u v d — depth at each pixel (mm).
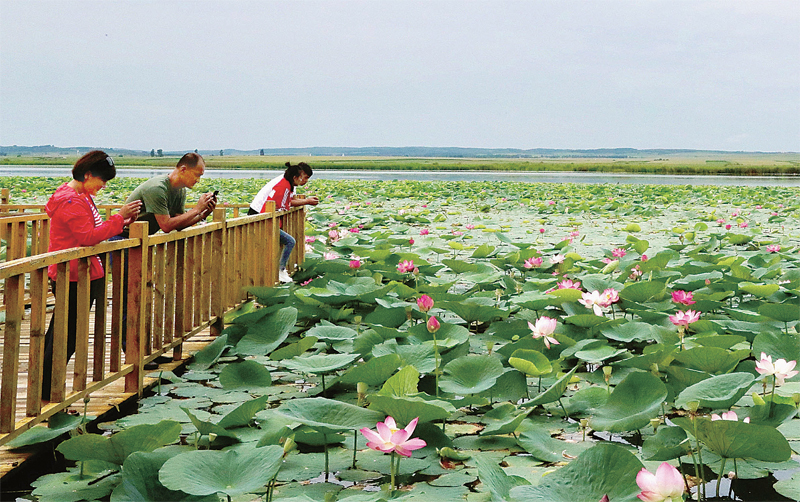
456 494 2119
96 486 2207
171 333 3758
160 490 1895
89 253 2865
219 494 2137
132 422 2783
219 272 4508
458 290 6023
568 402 3045
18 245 5340
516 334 3945
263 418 2754
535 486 1808
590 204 17000
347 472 2328
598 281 5062
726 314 4703
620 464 1802
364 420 2291
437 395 3000
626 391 2686
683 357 3084
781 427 2627
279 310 3975
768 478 2287
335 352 4004
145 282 3322
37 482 2264
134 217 3227
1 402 2361
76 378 2869
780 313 4035
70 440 2027
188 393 3260
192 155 3896
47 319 4703
